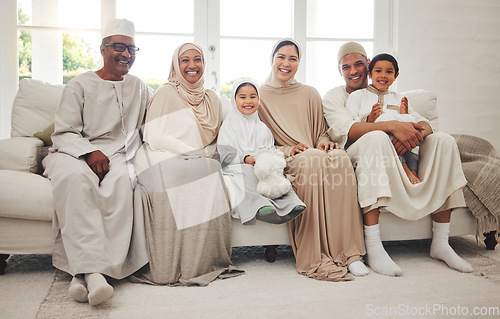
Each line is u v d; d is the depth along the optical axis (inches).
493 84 128.2
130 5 114.0
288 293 64.0
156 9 115.0
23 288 66.1
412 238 82.0
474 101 127.9
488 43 127.2
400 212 77.2
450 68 126.1
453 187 78.7
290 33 121.7
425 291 64.6
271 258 80.5
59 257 67.6
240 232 75.9
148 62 115.5
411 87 125.0
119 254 66.2
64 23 111.9
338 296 62.6
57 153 75.5
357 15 124.9
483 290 65.0
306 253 74.4
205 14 116.2
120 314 56.4
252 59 120.0
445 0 124.3
